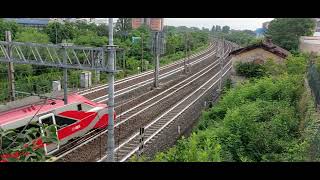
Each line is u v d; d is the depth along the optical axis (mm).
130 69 45875
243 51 33344
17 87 29281
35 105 16766
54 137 8055
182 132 20750
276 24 44094
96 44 42562
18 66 31422
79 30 46281
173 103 28156
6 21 40438
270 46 32844
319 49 38438
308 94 19031
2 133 7980
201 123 20766
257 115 16656
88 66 13891
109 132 12867
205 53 72250
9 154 7691
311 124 14305
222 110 21641
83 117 18375
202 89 35156
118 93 30094
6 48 16078
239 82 30500
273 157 12469
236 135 14352
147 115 23922
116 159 16062
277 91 21359
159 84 35750
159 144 18359
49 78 33719
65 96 17453
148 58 53188
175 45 66250
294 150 12422
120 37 57562
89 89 30594
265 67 30922
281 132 14680
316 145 11672
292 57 29672
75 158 16109
